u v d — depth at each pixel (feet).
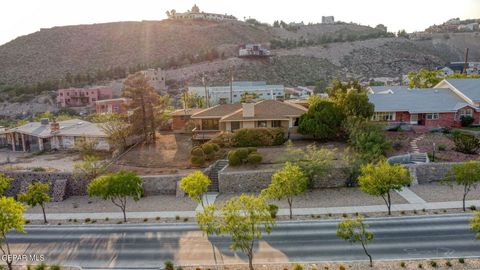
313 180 114.52
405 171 89.20
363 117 142.61
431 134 149.79
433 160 122.62
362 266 67.31
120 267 72.08
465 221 86.02
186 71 435.12
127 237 86.43
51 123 175.83
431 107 159.84
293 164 113.70
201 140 156.15
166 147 157.79
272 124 156.87
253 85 338.34
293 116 154.71
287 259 71.67
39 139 172.45
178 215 98.63
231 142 144.66
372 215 91.97
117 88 401.29
